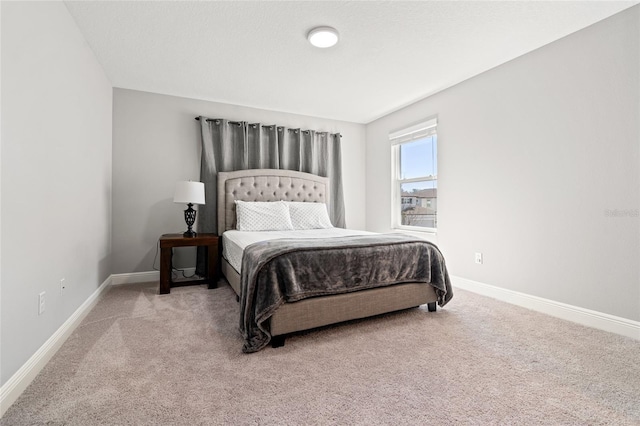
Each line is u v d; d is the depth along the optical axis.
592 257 2.29
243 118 4.14
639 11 2.05
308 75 3.18
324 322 2.07
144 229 3.60
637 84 2.06
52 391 1.43
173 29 2.36
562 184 2.47
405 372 1.62
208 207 3.85
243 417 1.27
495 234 2.99
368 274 2.26
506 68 2.89
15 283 1.41
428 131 3.80
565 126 2.45
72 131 2.17
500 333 2.14
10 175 1.38
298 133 4.39
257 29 2.37
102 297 2.94
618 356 1.81
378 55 2.76
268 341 1.89
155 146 3.65
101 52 2.70
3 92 1.34
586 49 2.32
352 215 4.94
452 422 1.24
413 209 4.21
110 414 1.27
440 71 3.09
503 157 2.92
